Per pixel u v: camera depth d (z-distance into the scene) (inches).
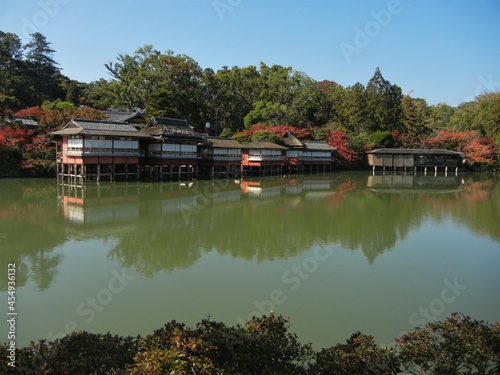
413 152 2541.8
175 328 228.7
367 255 597.3
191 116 2566.4
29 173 1567.4
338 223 848.9
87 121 1456.7
